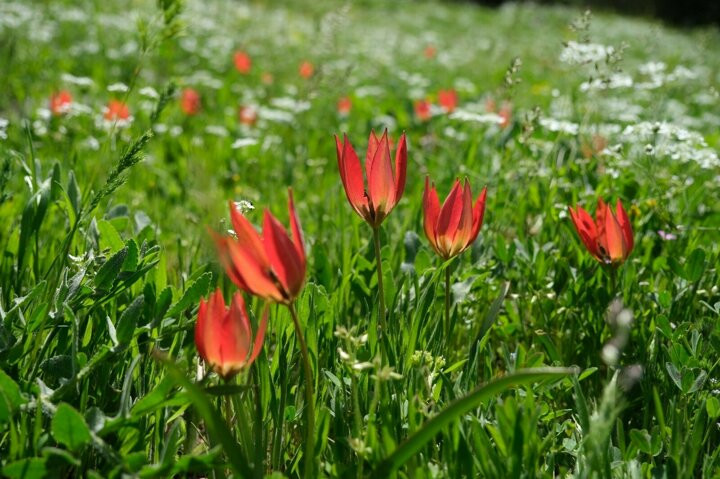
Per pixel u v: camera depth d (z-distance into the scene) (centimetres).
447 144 226
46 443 108
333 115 281
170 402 105
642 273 139
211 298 104
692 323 127
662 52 626
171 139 221
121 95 266
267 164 216
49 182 131
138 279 121
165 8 136
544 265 137
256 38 511
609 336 128
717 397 118
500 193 154
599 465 106
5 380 104
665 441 114
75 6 511
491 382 99
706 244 148
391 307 120
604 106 205
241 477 102
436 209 116
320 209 165
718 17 1058
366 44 585
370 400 115
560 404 123
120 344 110
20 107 254
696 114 305
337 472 108
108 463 109
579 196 152
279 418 113
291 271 103
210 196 102
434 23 931
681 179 157
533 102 285
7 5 398
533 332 129
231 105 306
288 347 117
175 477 115
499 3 1284
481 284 135
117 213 138
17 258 130
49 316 114
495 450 110
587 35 155
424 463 107
